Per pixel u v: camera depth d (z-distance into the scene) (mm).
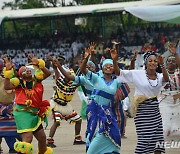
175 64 11867
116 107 11438
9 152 12547
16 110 10461
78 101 22453
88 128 10250
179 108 11859
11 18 41562
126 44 41781
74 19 46312
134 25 43188
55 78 13203
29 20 44250
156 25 42062
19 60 43156
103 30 43938
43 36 45000
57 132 15453
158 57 10438
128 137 14258
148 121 10398
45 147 10719
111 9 39156
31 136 10375
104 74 10281
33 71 10750
